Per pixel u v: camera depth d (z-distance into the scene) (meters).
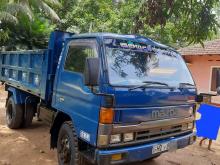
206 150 7.43
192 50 15.36
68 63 5.14
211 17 6.30
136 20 7.16
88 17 22.48
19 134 7.55
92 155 4.41
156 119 4.67
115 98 4.18
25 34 21.20
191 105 5.40
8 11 19.84
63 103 5.13
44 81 5.89
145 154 4.55
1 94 14.67
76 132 4.74
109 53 4.57
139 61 4.84
